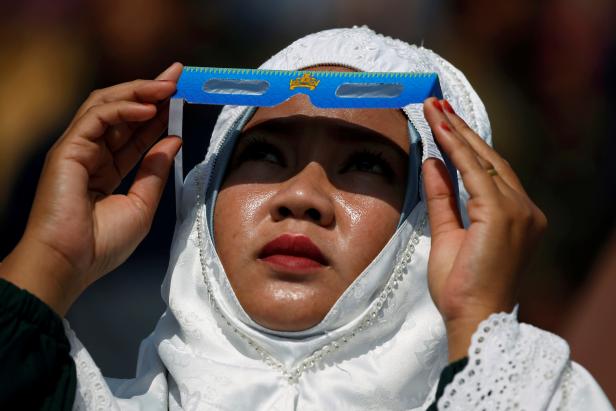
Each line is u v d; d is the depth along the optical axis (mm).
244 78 3488
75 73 6094
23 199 5859
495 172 3217
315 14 6363
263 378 3477
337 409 3424
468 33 6219
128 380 3703
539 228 3197
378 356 3498
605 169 5953
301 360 3482
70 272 3330
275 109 3559
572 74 6094
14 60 6082
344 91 3432
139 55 6098
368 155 3533
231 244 3494
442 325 3516
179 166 3744
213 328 3600
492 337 3004
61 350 3250
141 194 3545
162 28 6094
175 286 3668
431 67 3934
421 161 3594
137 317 5547
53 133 6020
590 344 5051
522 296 5719
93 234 3400
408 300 3523
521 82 6133
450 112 3312
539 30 6141
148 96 3492
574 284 5734
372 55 3744
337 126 3488
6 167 5918
